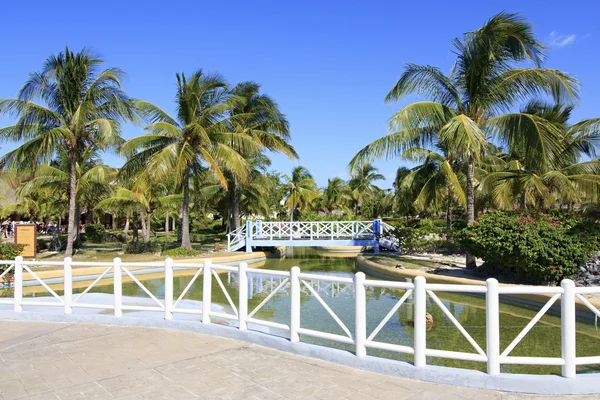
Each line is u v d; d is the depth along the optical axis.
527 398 4.35
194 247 26.03
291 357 5.62
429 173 20.59
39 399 4.34
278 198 43.31
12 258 13.41
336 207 52.84
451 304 10.81
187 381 4.80
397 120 14.02
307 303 11.02
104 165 23.83
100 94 19.42
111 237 33.75
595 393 4.41
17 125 18.41
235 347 6.07
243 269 6.51
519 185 18.78
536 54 14.12
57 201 27.86
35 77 18.33
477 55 14.09
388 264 17.09
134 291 13.07
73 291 13.04
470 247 13.50
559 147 14.60
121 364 5.37
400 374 4.94
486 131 14.91
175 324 7.14
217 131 21.30
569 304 4.53
